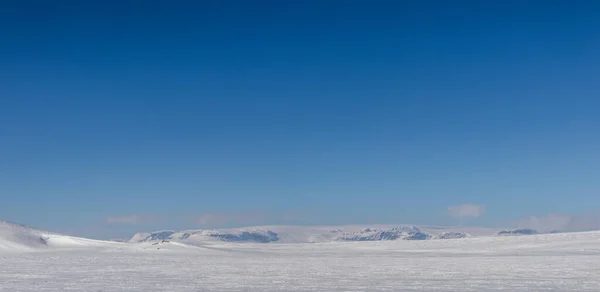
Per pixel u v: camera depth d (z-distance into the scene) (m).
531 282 44.59
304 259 87.81
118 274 53.91
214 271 57.75
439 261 78.06
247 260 84.56
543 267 62.44
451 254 111.00
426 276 50.53
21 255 100.50
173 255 104.88
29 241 122.25
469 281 45.56
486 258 87.19
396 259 86.44
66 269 61.12
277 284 43.56
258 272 56.03
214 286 42.38
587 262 72.62
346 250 143.88
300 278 48.78
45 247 121.56
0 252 106.69
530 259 82.12
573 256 92.69
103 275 52.66
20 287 41.97
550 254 103.25
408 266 65.75
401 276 50.56
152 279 48.22
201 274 53.62
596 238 138.00
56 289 40.62
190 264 71.62
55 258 88.88
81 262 76.44
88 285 43.25
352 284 43.38
